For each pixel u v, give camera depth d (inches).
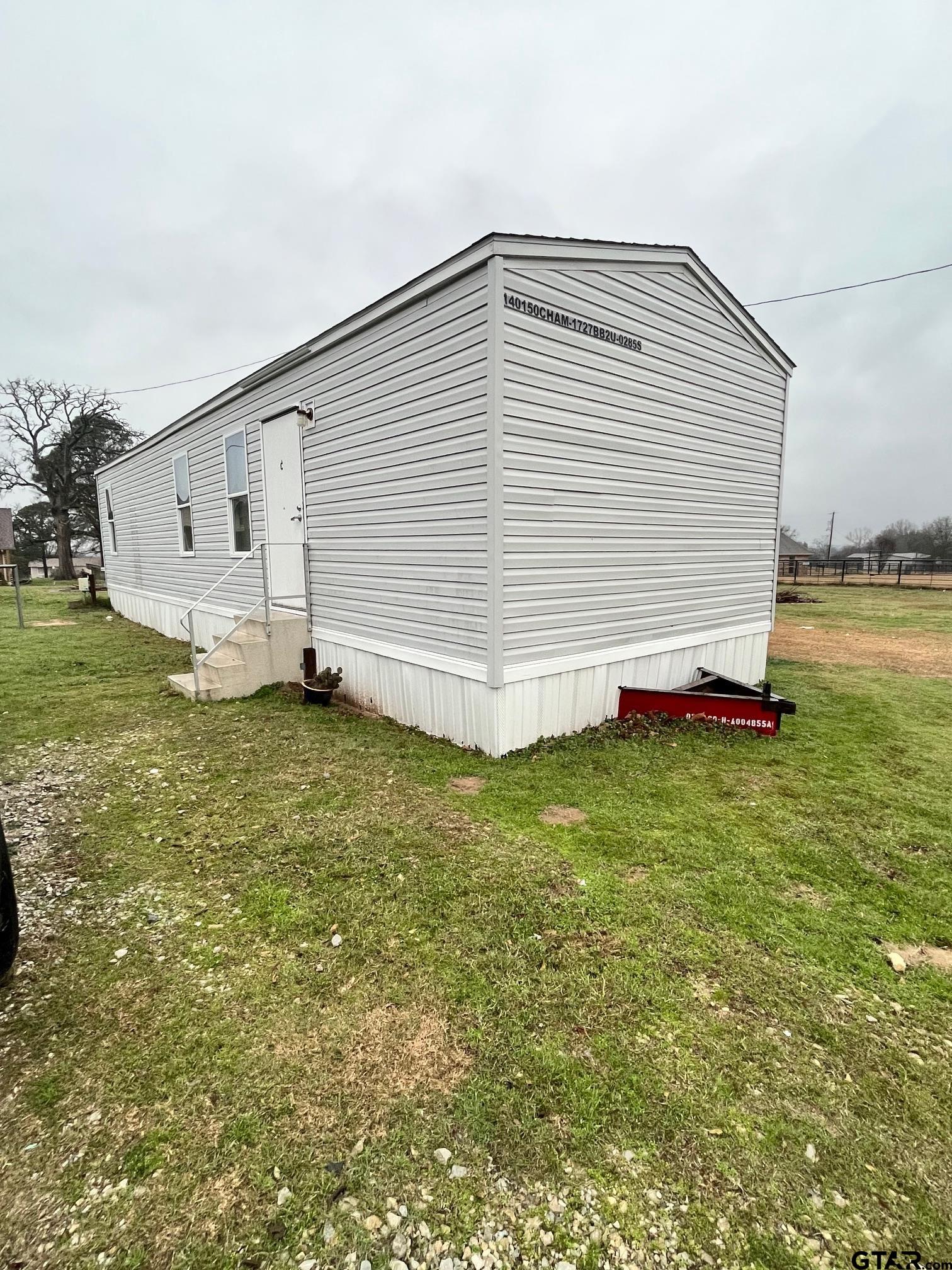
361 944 95.3
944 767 182.7
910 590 981.8
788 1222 55.2
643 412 212.4
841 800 155.7
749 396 267.7
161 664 329.1
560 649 193.2
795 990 86.0
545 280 172.1
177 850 127.3
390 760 179.3
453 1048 74.7
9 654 355.6
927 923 103.9
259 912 104.6
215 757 183.3
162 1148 62.1
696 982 87.1
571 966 89.9
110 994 85.2
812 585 1103.0
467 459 173.8
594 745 192.7
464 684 186.7
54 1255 52.3
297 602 277.0
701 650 259.9
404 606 207.5
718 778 169.3
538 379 172.7
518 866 118.7
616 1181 58.6
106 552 608.7
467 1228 54.2
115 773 171.5
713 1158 61.0
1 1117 65.8
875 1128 64.8
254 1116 65.5
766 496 288.8
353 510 229.5
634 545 216.8
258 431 289.7
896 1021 81.0
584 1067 71.9
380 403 207.8
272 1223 54.7
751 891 112.1
